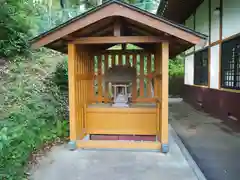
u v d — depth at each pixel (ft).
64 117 17.95
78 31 12.91
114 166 11.57
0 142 9.64
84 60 15.75
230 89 21.01
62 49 15.75
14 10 21.24
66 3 50.39
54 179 10.19
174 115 25.94
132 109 15.39
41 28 28.86
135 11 11.98
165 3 28.07
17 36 21.53
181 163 11.96
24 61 21.68
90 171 11.01
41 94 18.22
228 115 21.49
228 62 21.67
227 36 21.74
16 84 17.76
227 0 21.61
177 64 52.42
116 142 13.88
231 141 16.08
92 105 16.47
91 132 15.65
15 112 13.97
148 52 17.08
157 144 13.70
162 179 10.24
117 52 17.22
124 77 15.81
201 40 11.94
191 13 35.88
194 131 18.86
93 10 12.01
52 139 14.93
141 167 11.47
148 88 17.24
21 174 9.95
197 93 32.01
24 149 11.27
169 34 12.19
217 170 11.48
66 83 22.12
